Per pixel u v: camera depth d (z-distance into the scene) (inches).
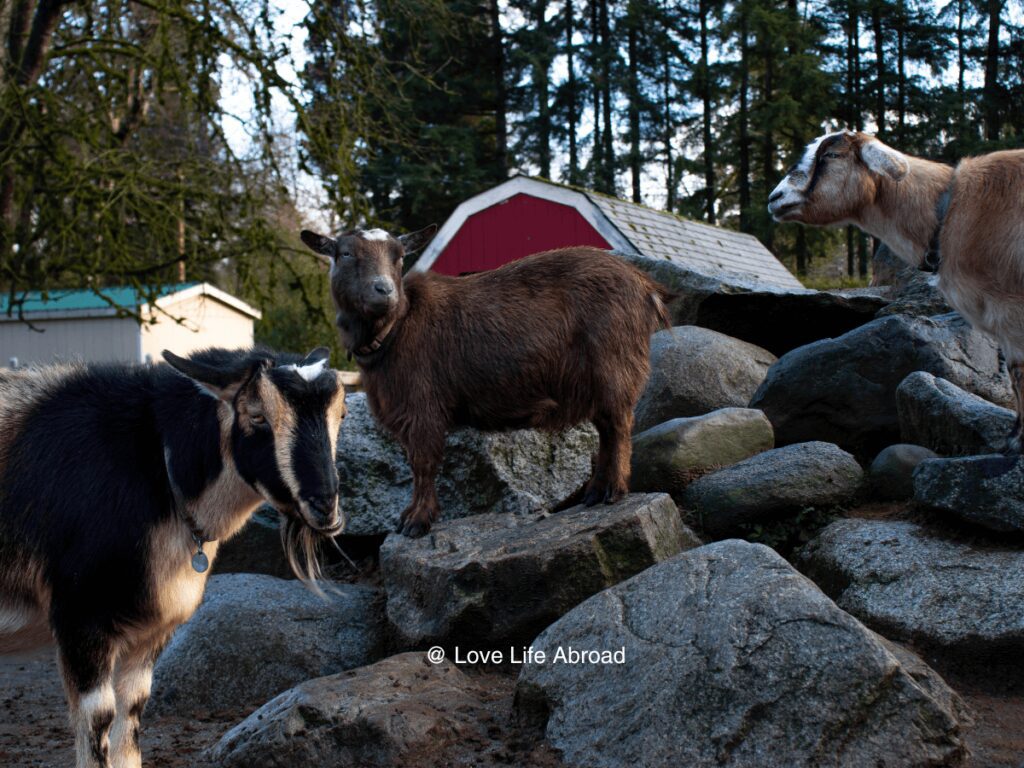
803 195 220.7
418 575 199.6
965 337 262.1
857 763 132.6
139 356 718.5
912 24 1293.1
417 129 1115.3
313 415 133.9
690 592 156.0
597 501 209.5
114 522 140.0
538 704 158.7
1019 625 165.8
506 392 205.9
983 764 136.3
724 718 138.2
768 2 1245.1
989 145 1114.1
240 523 147.6
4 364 728.3
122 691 147.5
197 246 537.6
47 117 516.7
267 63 524.1
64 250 512.7
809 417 265.0
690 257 556.7
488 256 617.6
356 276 201.0
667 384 289.1
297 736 157.9
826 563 200.5
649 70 1352.1
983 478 185.8
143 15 632.4
